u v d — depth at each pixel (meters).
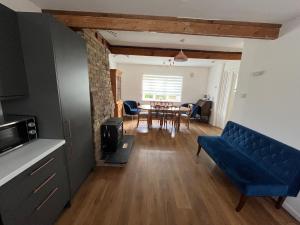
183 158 3.18
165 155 3.28
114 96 4.86
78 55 1.98
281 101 2.14
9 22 1.33
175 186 2.31
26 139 1.51
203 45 3.72
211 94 6.42
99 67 2.95
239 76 3.16
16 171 1.10
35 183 1.30
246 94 2.91
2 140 1.28
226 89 5.35
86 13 2.20
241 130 2.80
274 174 1.94
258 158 2.23
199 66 6.83
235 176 1.90
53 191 1.54
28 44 1.47
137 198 2.04
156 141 4.06
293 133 1.95
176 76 6.99
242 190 1.77
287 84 2.05
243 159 2.28
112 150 3.15
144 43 3.77
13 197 1.10
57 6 2.02
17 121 1.40
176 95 7.19
